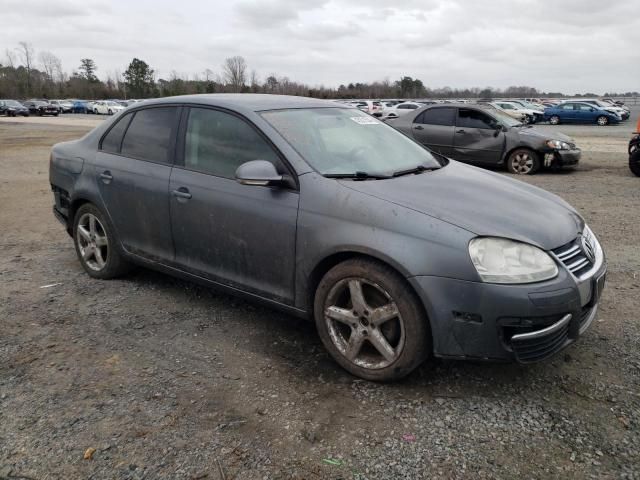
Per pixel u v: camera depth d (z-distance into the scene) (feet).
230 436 8.84
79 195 15.66
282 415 9.39
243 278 12.12
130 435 8.88
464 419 9.25
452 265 9.23
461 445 8.58
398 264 9.51
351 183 10.73
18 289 15.39
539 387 10.18
